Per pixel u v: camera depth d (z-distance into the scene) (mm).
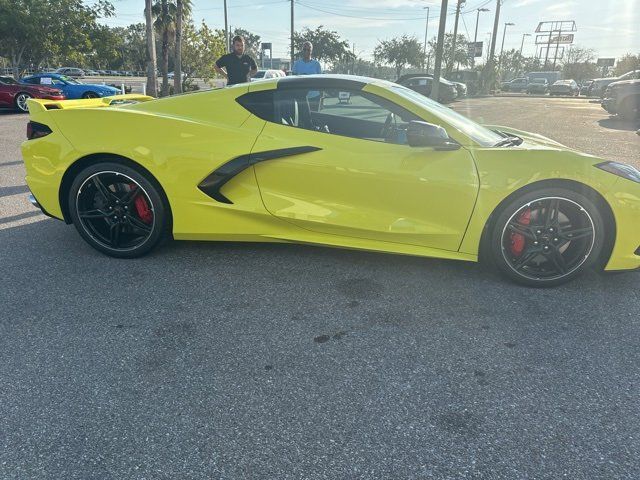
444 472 1667
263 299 2895
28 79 17812
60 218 3506
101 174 3277
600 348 2410
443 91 21344
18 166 6555
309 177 3088
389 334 2529
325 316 2707
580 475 1653
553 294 2965
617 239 2885
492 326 2605
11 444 1786
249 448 1770
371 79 3332
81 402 2006
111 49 28562
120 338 2473
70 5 25812
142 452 1752
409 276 3203
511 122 13773
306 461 1715
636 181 2854
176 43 22266
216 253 3562
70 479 1642
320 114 3160
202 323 2627
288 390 2084
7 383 2119
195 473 1664
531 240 2941
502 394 2062
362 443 1794
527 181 2832
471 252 3029
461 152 2924
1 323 2602
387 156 2980
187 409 1968
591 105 22984
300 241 3211
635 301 2885
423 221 3018
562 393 2070
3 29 24172
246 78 7469
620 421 1907
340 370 2227
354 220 3082
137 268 3311
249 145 3129
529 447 1776
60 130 3330
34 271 3248
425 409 1973
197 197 3215
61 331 2531
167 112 3311
